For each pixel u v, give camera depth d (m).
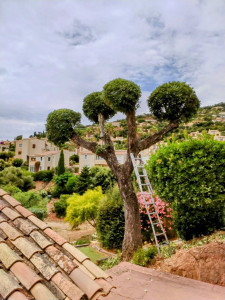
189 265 5.05
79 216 16.33
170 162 6.84
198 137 7.44
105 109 9.87
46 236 2.27
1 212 2.58
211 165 6.26
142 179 17.08
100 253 11.46
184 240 7.48
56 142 9.35
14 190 25.14
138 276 4.93
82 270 1.84
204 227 7.02
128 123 8.16
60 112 9.20
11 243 1.99
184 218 7.09
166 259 6.09
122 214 11.75
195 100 7.90
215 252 5.07
